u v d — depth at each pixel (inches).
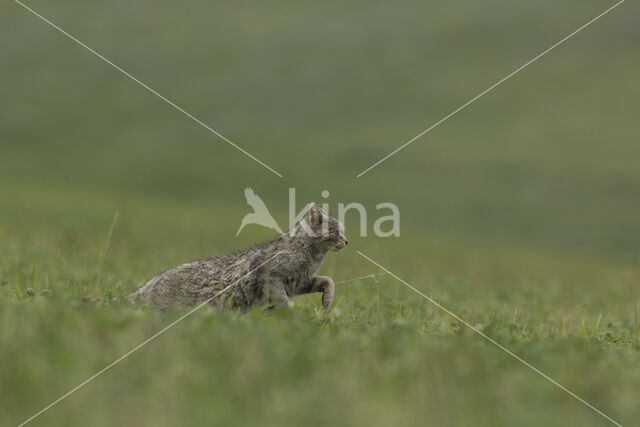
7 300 1604.3
